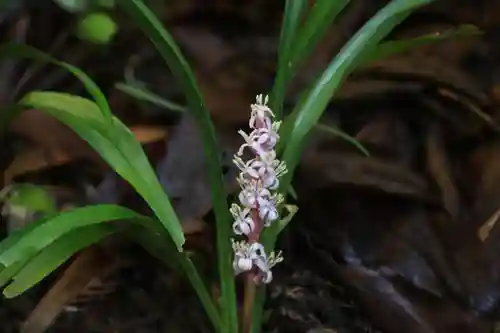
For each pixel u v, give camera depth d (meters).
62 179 0.45
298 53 0.37
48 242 0.33
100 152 0.35
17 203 0.42
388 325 0.41
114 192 0.44
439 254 0.43
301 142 0.37
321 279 0.43
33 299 0.41
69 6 0.44
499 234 0.43
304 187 0.44
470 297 0.41
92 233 0.35
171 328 0.41
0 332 0.40
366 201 0.44
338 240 0.43
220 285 0.39
